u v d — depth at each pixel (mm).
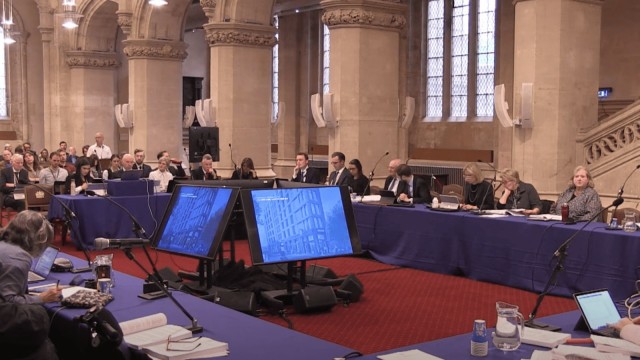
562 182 10180
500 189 13328
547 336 3537
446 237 8539
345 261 9477
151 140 17547
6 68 22750
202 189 5555
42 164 17250
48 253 5129
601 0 10406
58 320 4016
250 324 3924
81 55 20672
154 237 5637
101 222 10578
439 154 16719
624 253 6691
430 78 17328
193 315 4102
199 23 23688
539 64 10133
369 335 5957
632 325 3492
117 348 3502
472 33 16203
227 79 14828
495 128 15500
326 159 19516
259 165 15234
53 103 21594
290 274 6727
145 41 17297
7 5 22219
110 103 21234
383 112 12445
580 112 10297
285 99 20391
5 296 3926
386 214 9328
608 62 13586
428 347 3473
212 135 13859
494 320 6434
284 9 19641
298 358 3340
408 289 7762
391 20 12406
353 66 12141
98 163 15156
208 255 5137
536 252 7484
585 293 3832
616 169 9820
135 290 4695
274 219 5785
